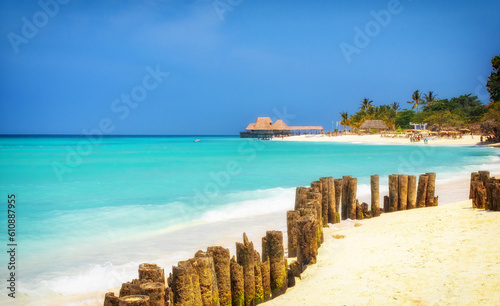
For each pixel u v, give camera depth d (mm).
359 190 17969
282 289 6238
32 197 17297
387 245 8023
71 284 7336
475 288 5281
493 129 64312
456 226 8781
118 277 7688
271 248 6234
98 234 11047
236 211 13891
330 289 5969
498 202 9859
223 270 5410
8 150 58750
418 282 5758
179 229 11547
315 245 7543
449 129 93188
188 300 4715
